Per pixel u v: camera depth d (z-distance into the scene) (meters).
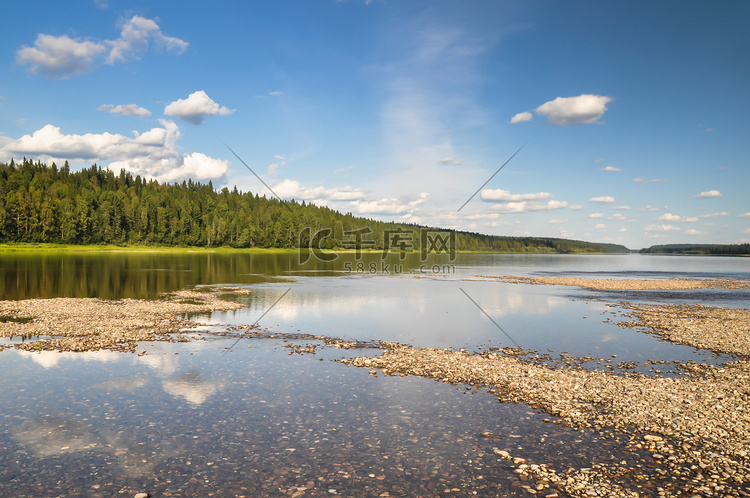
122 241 161.50
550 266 131.12
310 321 32.09
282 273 80.62
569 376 18.84
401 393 16.61
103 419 13.81
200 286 54.38
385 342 25.50
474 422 13.97
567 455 11.78
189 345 23.92
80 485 10.07
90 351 22.03
